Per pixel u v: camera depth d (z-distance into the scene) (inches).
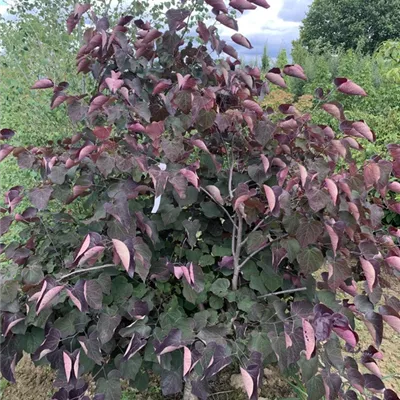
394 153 55.2
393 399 51.6
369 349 54.2
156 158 66.7
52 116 119.7
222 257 68.4
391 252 59.9
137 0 113.4
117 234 55.2
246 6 64.9
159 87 61.9
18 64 125.8
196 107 57.0
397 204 59.2
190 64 73.9
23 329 56.2
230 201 62.7
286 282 67.7
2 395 81.3
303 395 67.6
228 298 61.0
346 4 1040.8
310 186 52.4
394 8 1007.6
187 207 70.6
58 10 122.9
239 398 77.2
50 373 87.4
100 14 117.7
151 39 65.3
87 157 64.1
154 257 67.0
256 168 60.9
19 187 63.8
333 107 59.6
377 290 55.5
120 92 58.8
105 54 66.8
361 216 58.5
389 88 216.1
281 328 54.0
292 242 56.9
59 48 120.3
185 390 70.1
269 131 59.4
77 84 119.8
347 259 60.1
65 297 57.7
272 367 86.4
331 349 53.6
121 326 63.1
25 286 54.1
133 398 78.2
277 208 51.3
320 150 61.5
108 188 62.5
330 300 57.4
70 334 57.4
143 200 69.7
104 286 55.3
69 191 63.8
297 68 63.4
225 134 68.4
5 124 122.8
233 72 66.7
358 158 145.6
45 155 64.5
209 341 52.2
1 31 126.8
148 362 63.2
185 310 72.2
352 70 332.2
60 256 67.3
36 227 69.2
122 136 68.5
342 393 53.4
